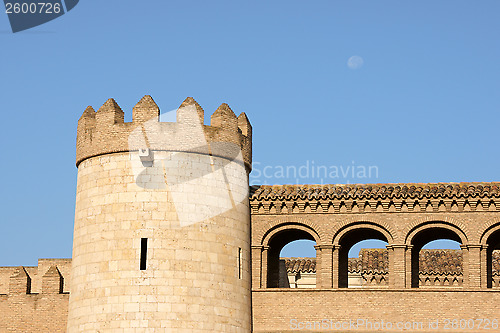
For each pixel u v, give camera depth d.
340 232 61.09
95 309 55.75
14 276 64.50
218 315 56.31
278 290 59.97
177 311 55.19
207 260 56.62
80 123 60.34
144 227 56.25
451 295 58.59
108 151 57.94
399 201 60.62
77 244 58.03
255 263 60.91
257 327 59.53
